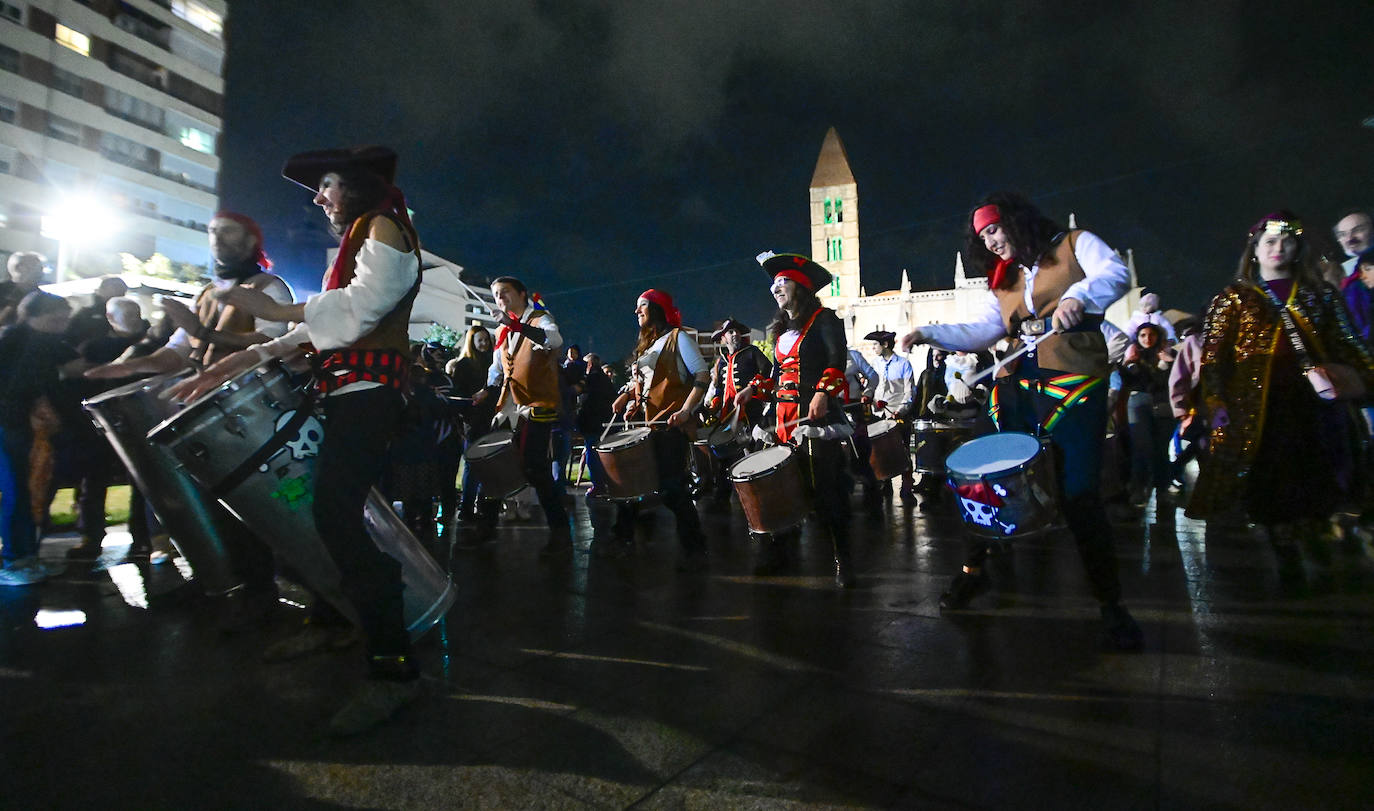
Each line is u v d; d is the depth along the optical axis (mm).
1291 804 1708
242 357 2391
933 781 1848
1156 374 6586
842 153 89375
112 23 36281
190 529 3135
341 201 2422
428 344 6598
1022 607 3389
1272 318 3441
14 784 1882
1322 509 3445
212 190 41344
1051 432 2875
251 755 2037
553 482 4734
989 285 3258
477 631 3146
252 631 3145
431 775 1918
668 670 2662
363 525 2283
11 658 2820
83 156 35406
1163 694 2352
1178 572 3988
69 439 4281
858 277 87375
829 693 2424
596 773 1919
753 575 4184
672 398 4398
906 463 6066
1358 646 2732
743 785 1848
